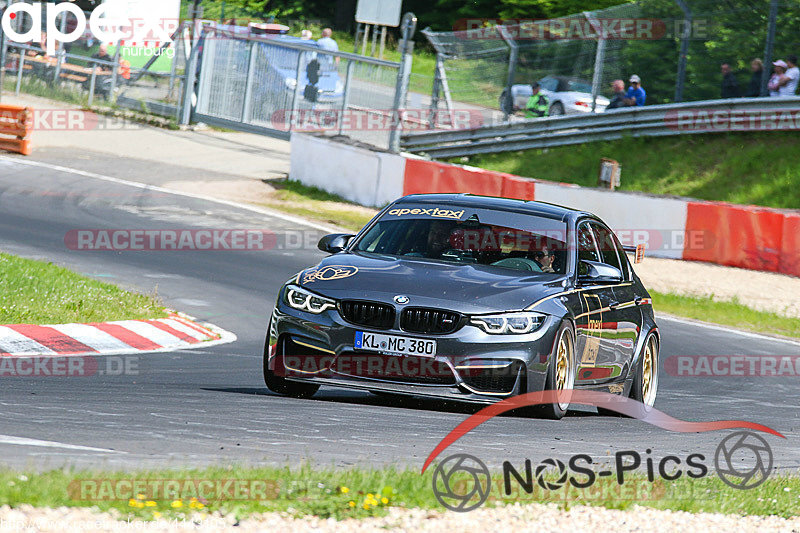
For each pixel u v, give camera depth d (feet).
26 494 41.73
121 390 80.53
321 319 77.46
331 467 55.67
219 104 315.99
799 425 97.76
